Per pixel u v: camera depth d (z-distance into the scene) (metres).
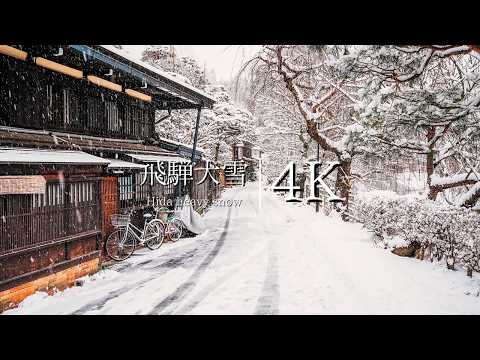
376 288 6.75
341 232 13.41
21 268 6.57
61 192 7.67
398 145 11.12
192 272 8.59
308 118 17.02
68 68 9.83
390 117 9.03
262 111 32.53
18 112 8.90
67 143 9.95
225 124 34.00
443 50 6.48
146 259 10.11
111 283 7.80
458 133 9.65
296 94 17.14
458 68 11.09
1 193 6.05
